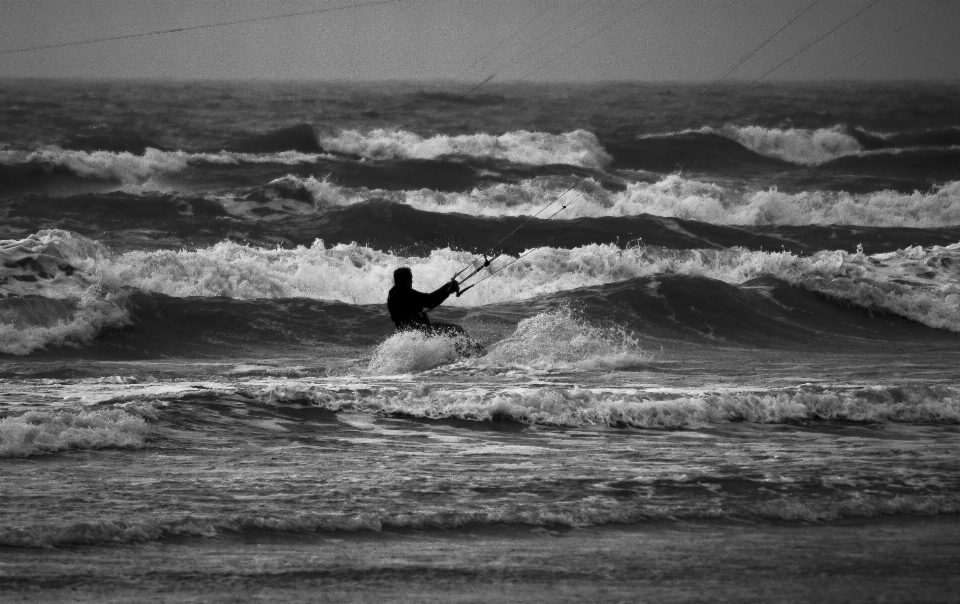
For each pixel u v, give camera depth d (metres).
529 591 20.61
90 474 28.78
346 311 71.25
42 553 21.67
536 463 32.34
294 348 63.94
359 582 20.83
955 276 88.56
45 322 63.34
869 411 42.41
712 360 58.84
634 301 76.00
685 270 92.75
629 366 54.47
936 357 62.69
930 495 29.36
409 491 28.19
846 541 24.94
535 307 74.62
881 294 79.88
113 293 67.31
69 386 43.25
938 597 20.91
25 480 27.75
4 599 18.98
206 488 27.70
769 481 30.59
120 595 19.52
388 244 108.44
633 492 28.92
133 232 104.44
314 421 37.66
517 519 25.81
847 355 63.41
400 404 39.81
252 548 22.84
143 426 34.50
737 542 24.62
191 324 66.81
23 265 71.38
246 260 84.75
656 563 22.72
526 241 111.19
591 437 37.19
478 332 67.25
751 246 113.06
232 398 39.41
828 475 31.53
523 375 50.69
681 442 36.78
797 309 78.75
